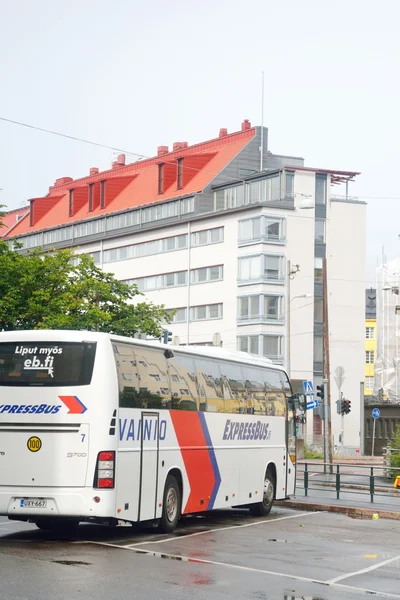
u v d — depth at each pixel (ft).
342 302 280.92
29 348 60.59
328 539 67.56
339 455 243.40
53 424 59.47
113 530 69.56
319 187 279.49
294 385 258.16
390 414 276.82
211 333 279.28
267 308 266.36
